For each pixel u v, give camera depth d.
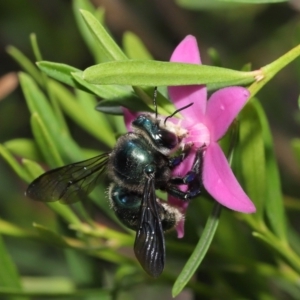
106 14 0.29
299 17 0.29
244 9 0.29
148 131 0.22
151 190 0.22
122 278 0.23
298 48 0.20
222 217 0.23
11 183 0.31
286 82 0.29
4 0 0.31
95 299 0.24
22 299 0.24
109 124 0.24
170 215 0.22
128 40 0.24
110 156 0.23
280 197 0.22
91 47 0.24
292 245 0.24
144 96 0.21
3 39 0.31
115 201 0.23
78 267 0.24
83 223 0.23
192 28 0.29
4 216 0.31
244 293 0.23
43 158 0.23
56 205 0.23
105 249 0.23
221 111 0.20
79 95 0.24
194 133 0.21
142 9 0.29
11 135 0.32
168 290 0.31
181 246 0.23
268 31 0.29
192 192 0.21
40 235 0.22
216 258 0.23
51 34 0.31
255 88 0.20
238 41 0.29
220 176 0.20
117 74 0.20
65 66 0.21
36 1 0.31
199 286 0.23
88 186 0.23
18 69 0.33
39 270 0.30
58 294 0.23
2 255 0.23
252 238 0.23
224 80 0.20
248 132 0.21
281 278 0.23
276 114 0.28
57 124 0.23
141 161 0.22
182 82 0.20
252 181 0.22
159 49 0.29
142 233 0.22
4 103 0.32
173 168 0.22
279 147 0.28
